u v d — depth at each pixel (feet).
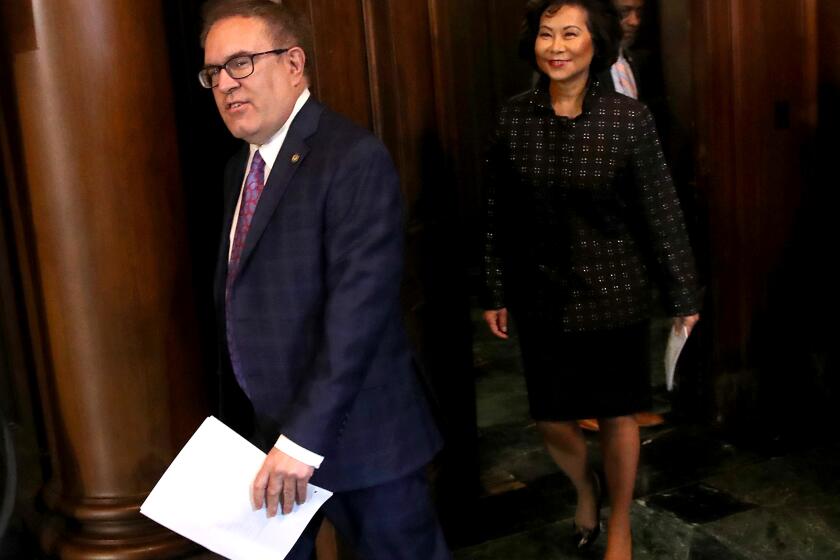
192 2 8.39
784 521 10.41
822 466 11.75
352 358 5.81
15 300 9.09
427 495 6.74
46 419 8.60
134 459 8.09
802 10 12.35
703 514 10.68
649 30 14.76
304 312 6.11
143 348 7.91
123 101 7.57
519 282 9.18
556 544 10.25
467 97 20.39
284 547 6.12
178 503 6.06
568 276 8.82
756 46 12.34
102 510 8.09
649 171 8.59
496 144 9.05
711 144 12.58
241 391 6.89
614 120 8.46
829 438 12.60
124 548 8.10
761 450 12.35
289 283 6.09
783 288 13.08
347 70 8.83
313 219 6.02
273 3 6.17
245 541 6.10
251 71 5.97
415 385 6.66
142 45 7.63
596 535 10.08
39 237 7.79
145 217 7.77
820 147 12.78
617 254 8.77
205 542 6.08
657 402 14.24
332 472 6.28
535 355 9.16
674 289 8.76
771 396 13.37
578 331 8.86
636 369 8.99
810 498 10.91
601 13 8.41
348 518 6.63
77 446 8.11
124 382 7.94
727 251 12.85
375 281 5.87
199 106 8.54
